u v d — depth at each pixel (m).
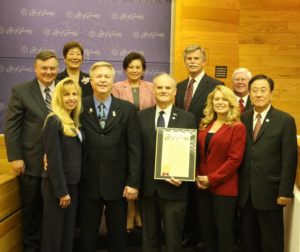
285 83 4.65
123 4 4.54
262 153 2.77
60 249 2.65
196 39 4.48
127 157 2.84
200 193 2.96
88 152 2.73
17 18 4.43
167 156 2.81
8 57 4.45
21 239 3.02
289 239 2.88
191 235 3.37
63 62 4.50
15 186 2.92
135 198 2.77
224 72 4.54
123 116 2.78
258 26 4.59
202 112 3.27
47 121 2.55
